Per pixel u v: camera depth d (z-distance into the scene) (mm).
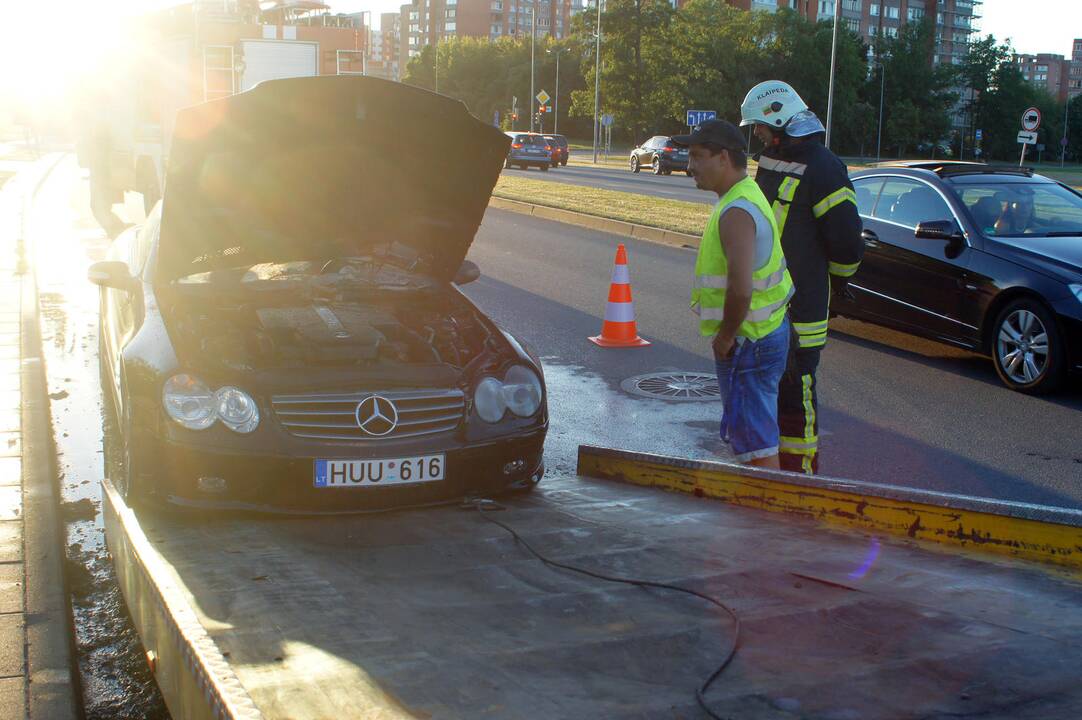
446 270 5973
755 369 4750
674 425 6969
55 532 4691
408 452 4492
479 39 118438
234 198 5109
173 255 5273
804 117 5016
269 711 2252
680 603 3135
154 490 4312
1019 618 2906
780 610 3027
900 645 2711
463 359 5125
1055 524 3480
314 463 4344
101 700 3475
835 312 9672
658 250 15742
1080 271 7664
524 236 17109
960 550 3682
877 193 9445
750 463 4828
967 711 2275
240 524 4242
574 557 3705
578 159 62969
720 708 2301
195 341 4660
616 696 2385
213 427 4277
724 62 84375
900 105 101625
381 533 4137
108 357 6820
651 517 4391
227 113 4590
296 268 5836
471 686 2428
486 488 4742
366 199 5434
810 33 90688
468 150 5180
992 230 8461
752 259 4527
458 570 3564
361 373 4590
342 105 4762
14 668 3512
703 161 4602
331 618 2961
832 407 7438
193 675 2295
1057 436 6754
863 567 3467
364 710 2264
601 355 8977
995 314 8133
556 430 6820
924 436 6742
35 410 6559
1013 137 125438
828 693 2391
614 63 81562
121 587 3785
